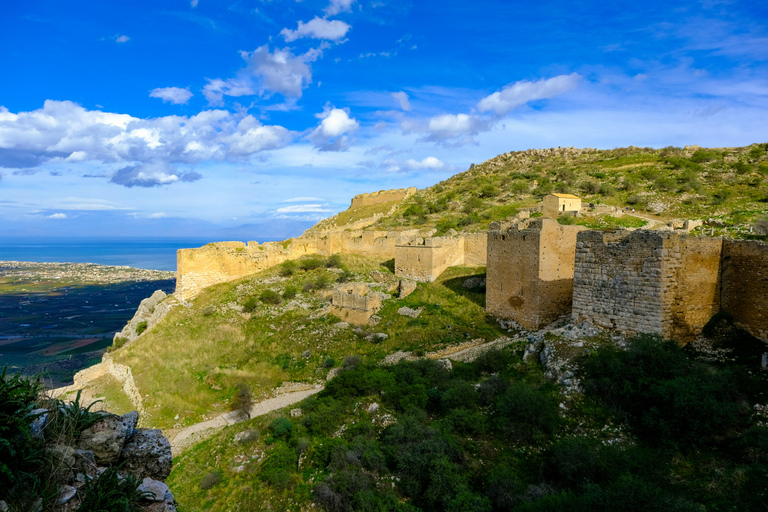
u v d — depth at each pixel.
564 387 19.48
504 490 14.93
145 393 31.94
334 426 22.64
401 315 37.94
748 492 12.15
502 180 102.19
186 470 22.55
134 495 8.48
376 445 19.86
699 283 20.47
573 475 14.92
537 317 30.31
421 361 27.30
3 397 7.84
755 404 15.46
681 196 64.69
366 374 26.94
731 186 67.19
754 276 19.62
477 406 20.69
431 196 107.12
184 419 28.41
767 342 18.89
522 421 17.95
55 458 7.98
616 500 12.48
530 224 35.88
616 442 16.09
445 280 43.91
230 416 28.31
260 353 36.00
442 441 18.02
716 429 14.87
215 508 19.11
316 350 35.09
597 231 22.44
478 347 29.38
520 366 23.20
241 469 21.42
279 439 23.30
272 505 18.27
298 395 29.58
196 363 35.47
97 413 9.52
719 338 19.97
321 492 17.59
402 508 15.88
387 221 85.94
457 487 15.61
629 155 108.75
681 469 14.15
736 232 39.47
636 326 20.50
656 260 19.72
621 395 17.70
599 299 22.31
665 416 15.89
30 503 7.28
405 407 22.14
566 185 82.75
